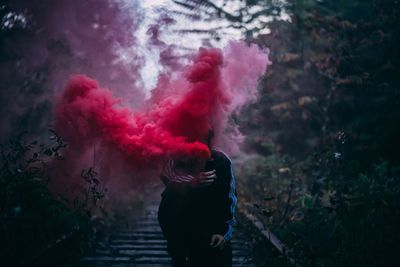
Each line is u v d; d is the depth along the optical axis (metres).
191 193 3.46
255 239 6.57
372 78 8.66
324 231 5.20
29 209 4.07
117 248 6.46
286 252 5.27
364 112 8.94
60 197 4.38
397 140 8.52
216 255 3.50
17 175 4.16
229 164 3.47
